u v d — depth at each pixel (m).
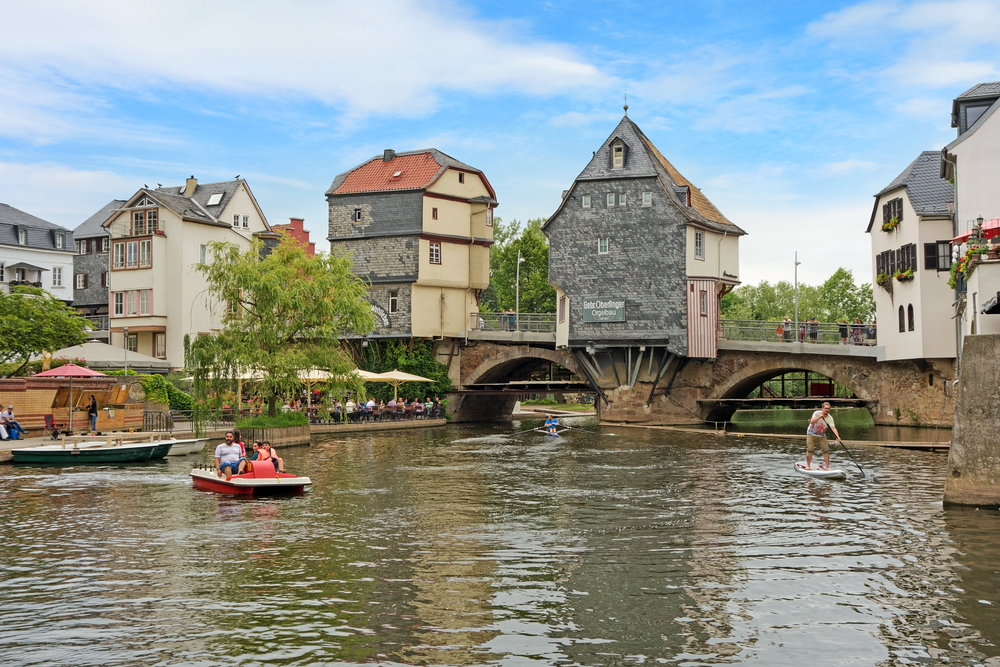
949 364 39.81
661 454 31.78
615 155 50.19
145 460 29.16
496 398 61.94
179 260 54.69
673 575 13.06
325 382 39.03
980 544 14.75
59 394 35.25
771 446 34.88
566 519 17.77
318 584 12.62
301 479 21.70
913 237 40.09
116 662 9.58
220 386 35.62
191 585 12.58
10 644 10.13
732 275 52.66
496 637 10.34
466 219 56.75
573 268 50.47
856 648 9.88
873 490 21.50
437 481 24.00
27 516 18.20
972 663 9.42
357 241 55.78
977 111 33.56
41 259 70.62
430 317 54.81
